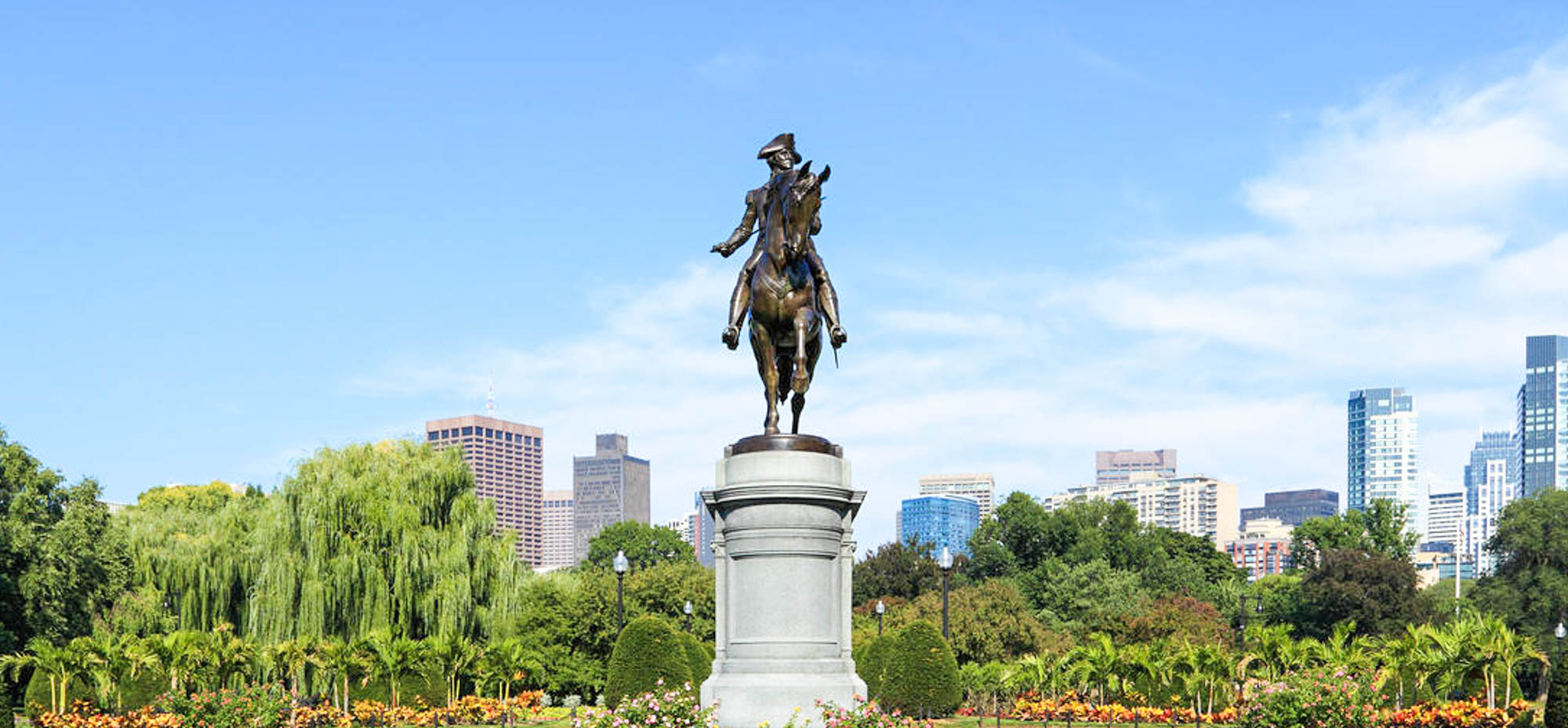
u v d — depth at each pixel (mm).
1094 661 34688
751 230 17562
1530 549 66500
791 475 16094
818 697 15617
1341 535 83188
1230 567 96500
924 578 76500
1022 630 55844
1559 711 25344
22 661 31828
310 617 42750
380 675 37594
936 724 34844
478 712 37562
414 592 44656
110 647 32781
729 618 16312
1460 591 84562
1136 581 72000
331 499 44312
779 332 16875
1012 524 86562
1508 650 30469
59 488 46969
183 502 74750
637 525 92000
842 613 16438
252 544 45906
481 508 47750
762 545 16094
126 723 30266
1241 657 35156
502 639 45125
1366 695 28484
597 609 49594
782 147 17438
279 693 29328
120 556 46688
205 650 33688
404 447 47844
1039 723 36062
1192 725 34875
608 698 33906
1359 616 70375
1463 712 30062
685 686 16547
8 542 40969
